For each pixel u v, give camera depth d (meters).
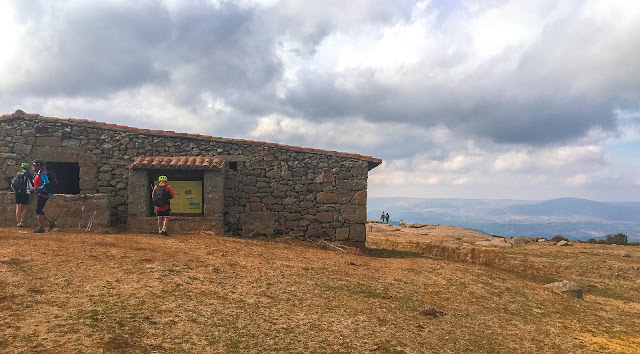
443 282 11.12
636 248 23.14
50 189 17.08
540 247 23.17
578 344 7.68
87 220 13.17
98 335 5.25
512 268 14.90
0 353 4.41
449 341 7.03
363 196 16.31
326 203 16.17
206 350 5.35
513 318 8.94
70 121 14.80
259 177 15.97
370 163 16.88
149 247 10.70
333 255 13.45
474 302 9.73
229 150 15.91
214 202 14.51
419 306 8.84
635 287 13.57
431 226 39.91
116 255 9.30
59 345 4.83
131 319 5.93
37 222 12.70
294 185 16.09
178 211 15.12
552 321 9.10
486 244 24.06
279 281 9.17
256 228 15.71
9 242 9.38
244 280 8.87
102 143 15.07
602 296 12.32
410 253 16.89
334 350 5.96
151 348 5.15
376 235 29.23
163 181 13.51
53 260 8.21
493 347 7.04
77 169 17.66
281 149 16.19
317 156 16.33
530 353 6.95
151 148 15.38
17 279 6.87
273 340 6.00
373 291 9.45
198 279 8.42
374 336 6.72
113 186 14.95
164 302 6.83
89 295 6.65
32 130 14.59
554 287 12.08
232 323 6.41
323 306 7.93
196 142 15.76
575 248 22.81
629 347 7.77
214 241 12.69
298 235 15.91
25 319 5.43
